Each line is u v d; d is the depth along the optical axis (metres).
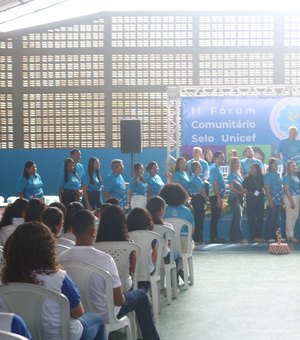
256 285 7.57
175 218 7.36
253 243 11.52
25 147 16.75
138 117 16.59
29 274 3.38
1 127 16.75
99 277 4.18
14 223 6.54
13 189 16.75
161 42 16.41
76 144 16.72
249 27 16.14
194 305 6.57
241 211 11.73
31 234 3.39
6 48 16.62
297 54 16.11
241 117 13.25
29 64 16.64
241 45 16.17
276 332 5.51
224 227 11.98
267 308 6.39
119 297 4.26
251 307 6.45
